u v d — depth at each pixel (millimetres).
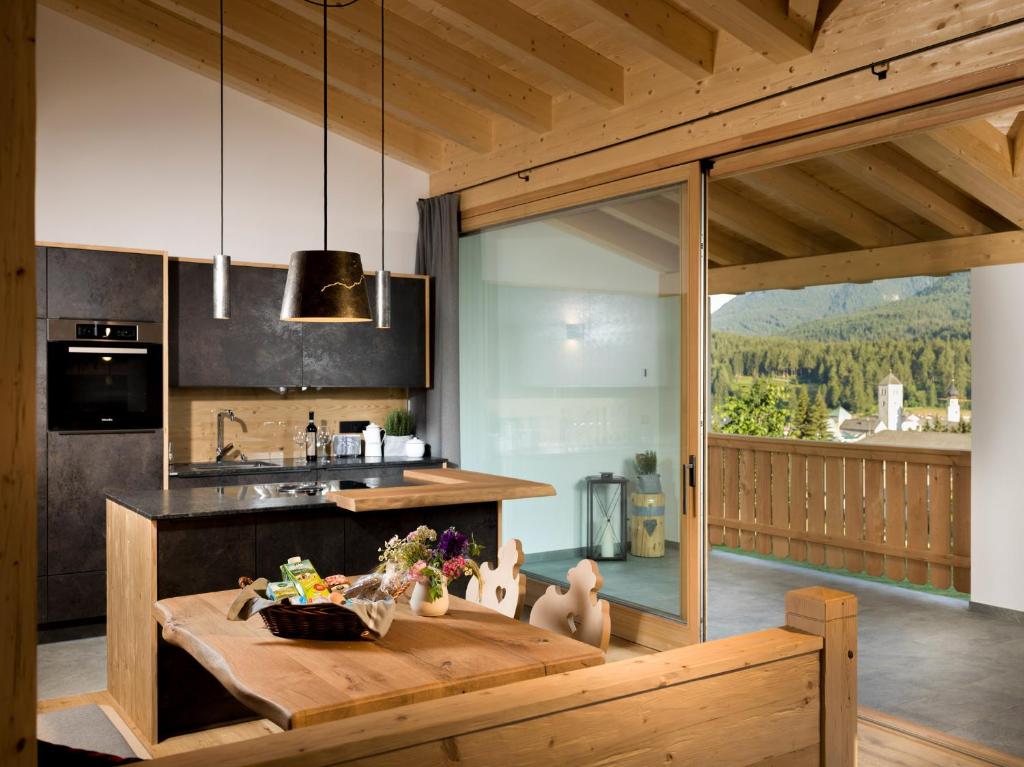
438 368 6855
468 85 5574
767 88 4469
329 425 6934
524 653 2514
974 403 5996
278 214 6656
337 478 6203
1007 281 5812
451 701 1704
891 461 6879
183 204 6293
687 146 4922
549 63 5047
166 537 3863
